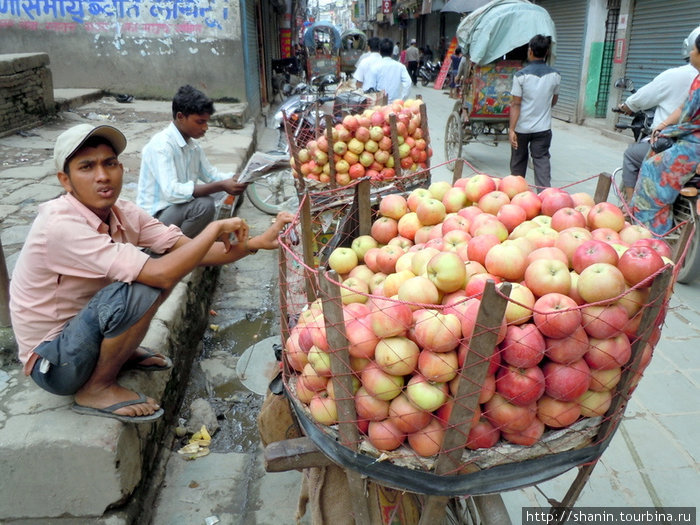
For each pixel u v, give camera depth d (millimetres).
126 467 2217
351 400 1478
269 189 6379
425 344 1391
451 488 1458
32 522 2189
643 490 2553
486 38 7359
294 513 2439
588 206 2164
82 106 9930
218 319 4242
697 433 2896
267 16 16625
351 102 5703
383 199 2354
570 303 1428
